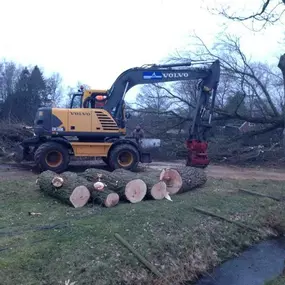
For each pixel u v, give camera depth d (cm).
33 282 517
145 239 680
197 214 842
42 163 1229
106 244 639
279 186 1162
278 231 877
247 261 726
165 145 1856
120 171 966
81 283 537
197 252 706
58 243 622
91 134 1275
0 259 553
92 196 856
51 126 1252
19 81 4434
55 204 848
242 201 966
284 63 687
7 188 977
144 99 1956
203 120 1534
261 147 1850
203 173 1091
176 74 1395
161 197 928
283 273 665
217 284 638
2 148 1689
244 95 1819
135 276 587
